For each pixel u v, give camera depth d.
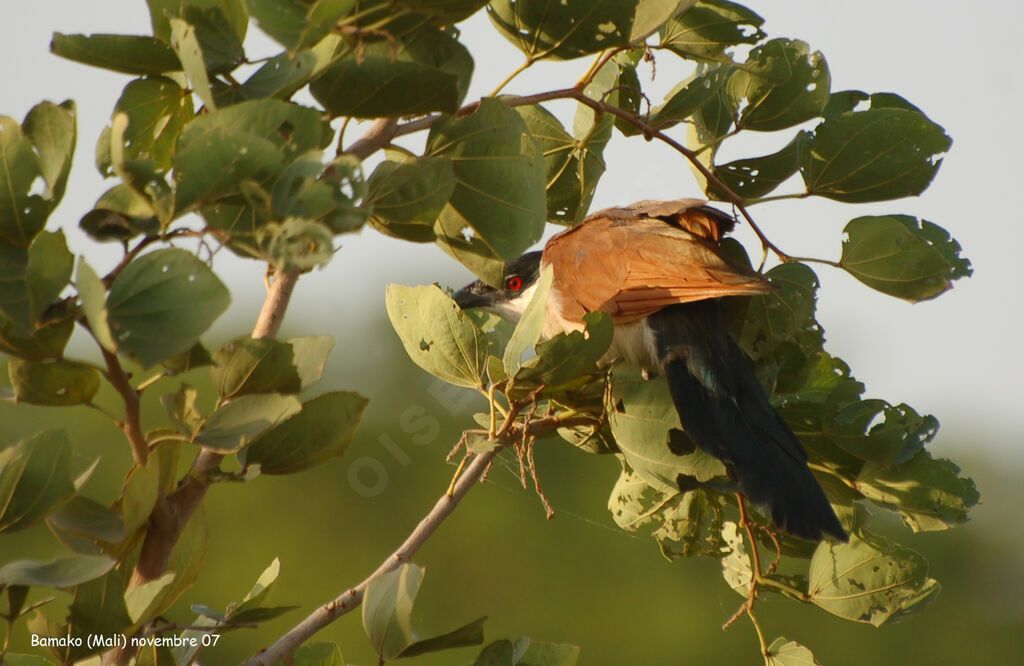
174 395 3.42
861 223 5.27
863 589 5.24
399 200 3.66
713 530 5.74
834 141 5.29
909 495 5.34
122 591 3.33
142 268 2.91
